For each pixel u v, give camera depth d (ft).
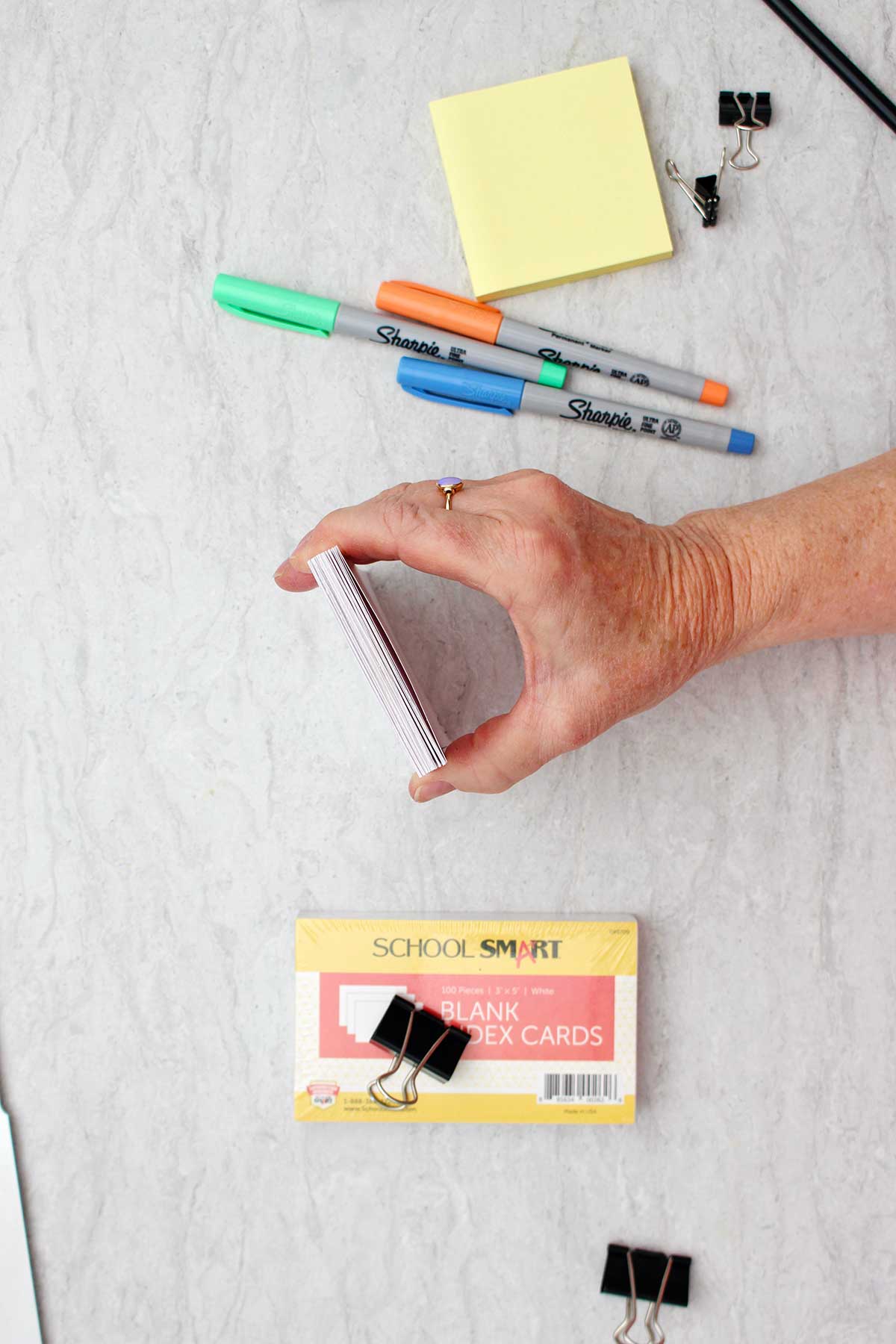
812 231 2.47
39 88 2.44
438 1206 2.51
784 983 2.51
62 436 2.46
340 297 2.46
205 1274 2.51
